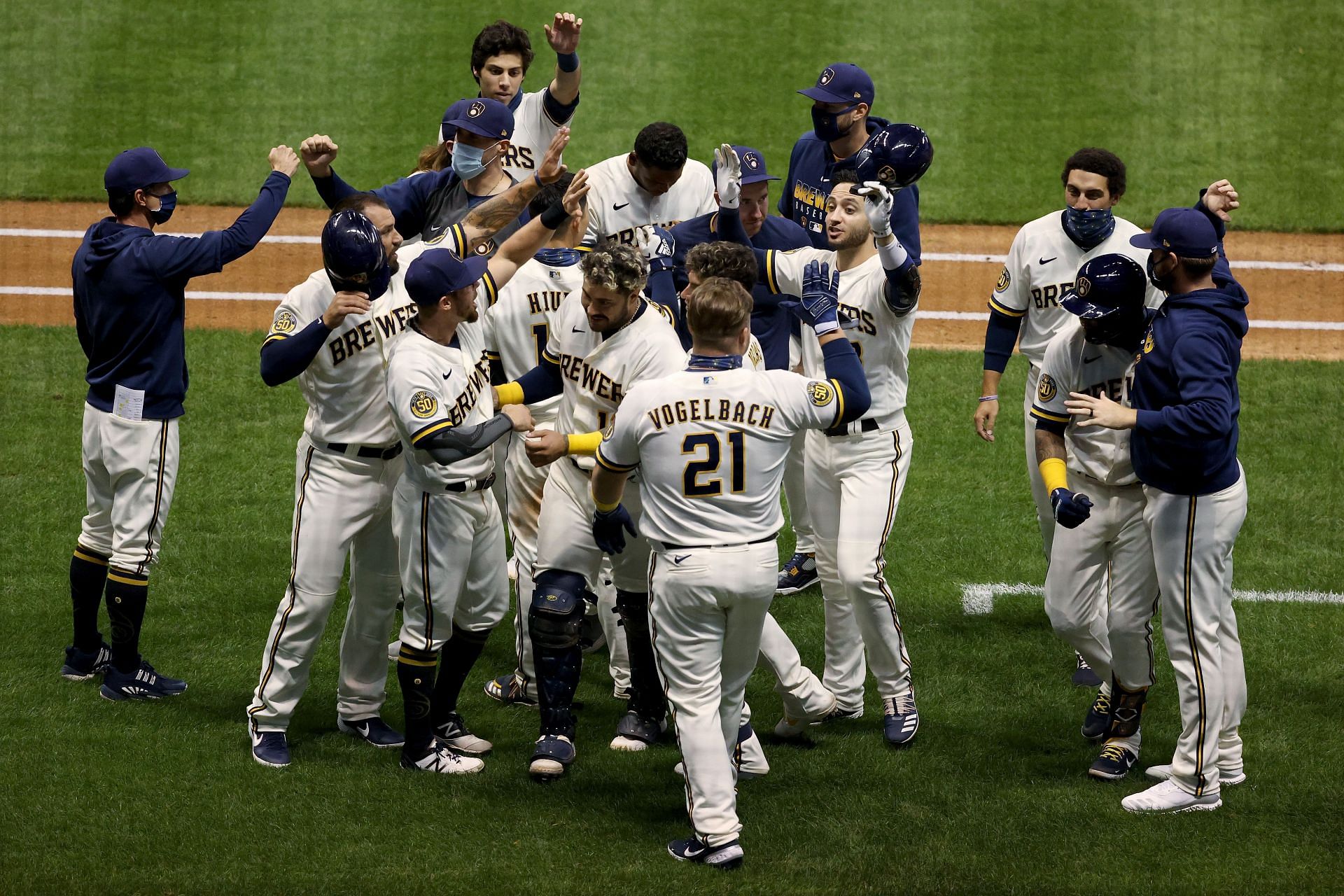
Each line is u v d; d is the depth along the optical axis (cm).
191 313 4419
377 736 2311
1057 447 2158
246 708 2411
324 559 2159
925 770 2239
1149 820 2062
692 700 1934
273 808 2072
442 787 2153
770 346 2661
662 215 2734
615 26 6250
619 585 2250
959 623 2795
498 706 2489
